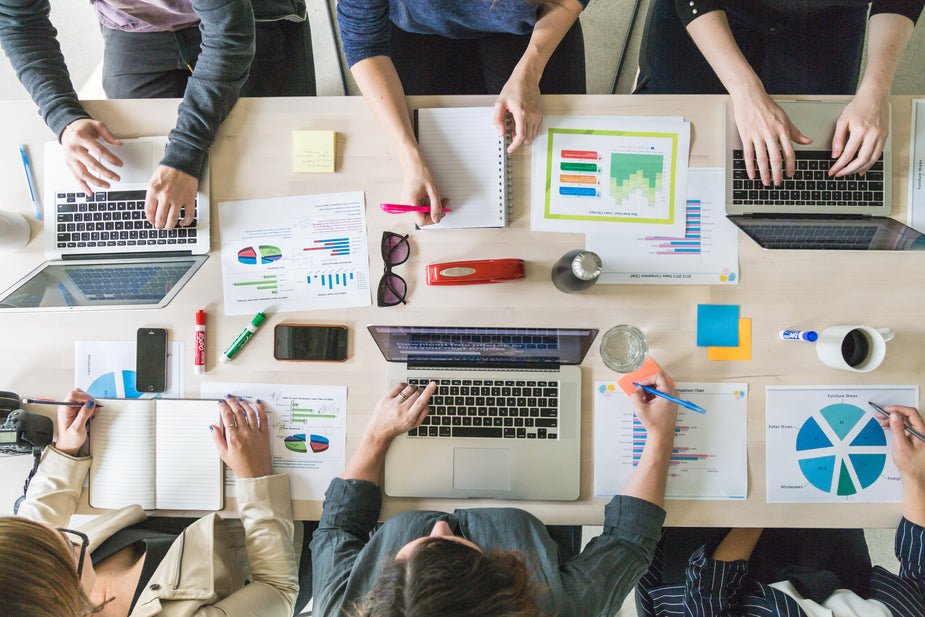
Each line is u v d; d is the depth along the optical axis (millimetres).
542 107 1220
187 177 1179
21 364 1227
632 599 1761
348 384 1210
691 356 1207
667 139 1215
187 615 1022
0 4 1173
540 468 1183
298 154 1217
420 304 1217
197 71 1182
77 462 1177
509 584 731
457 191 1212
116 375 1225
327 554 1048
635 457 1196
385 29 1201
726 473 1191
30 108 1234
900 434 1158
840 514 1187
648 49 1552
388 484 1179
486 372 1188
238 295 1219
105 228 1218
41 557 787
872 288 1205
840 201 1202
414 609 679
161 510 1200
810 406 1198
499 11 1265
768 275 1211
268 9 1434
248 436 1176
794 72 1468
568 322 1212
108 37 1491
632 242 1213
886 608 1127
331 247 1221
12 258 1230
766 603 1147
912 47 1889
